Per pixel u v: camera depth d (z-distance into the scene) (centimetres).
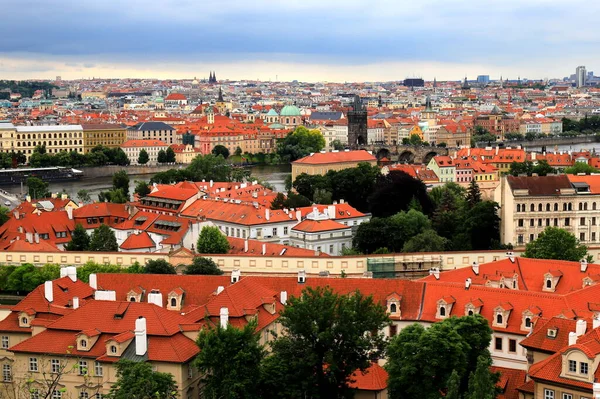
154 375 18062
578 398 17325
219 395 18325
